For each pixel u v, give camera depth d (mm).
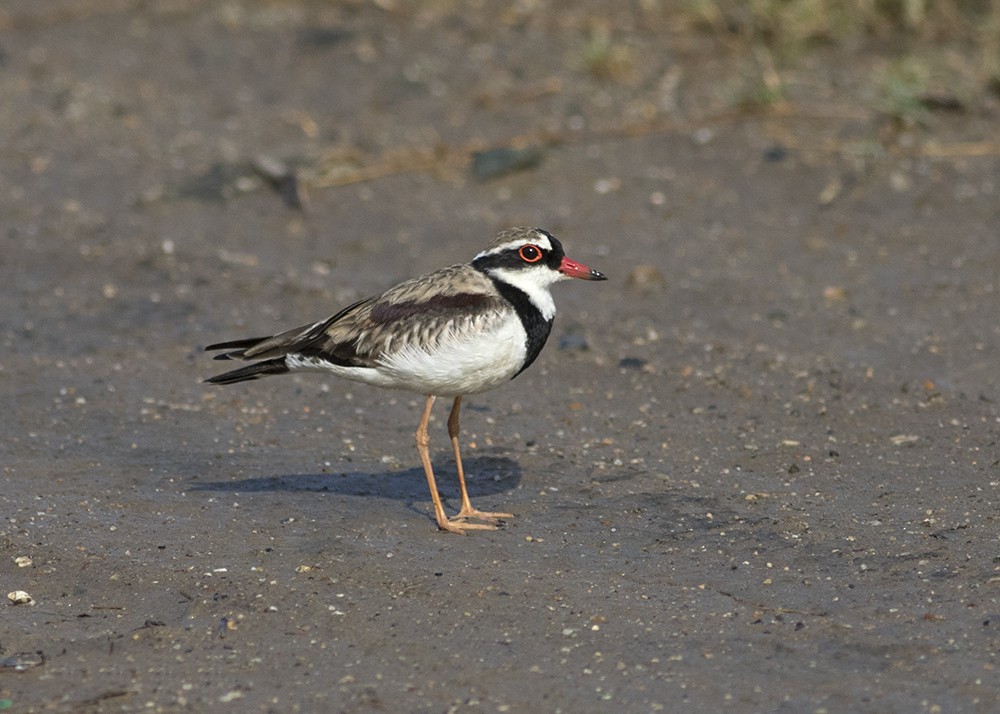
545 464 12875
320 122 21172
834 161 19156
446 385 11234
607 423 13781
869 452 12820
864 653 9320
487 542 11266
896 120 19625
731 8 22859
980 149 19078
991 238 17312
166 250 18078
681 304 16391
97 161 20438
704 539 11203
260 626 9984
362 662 9469
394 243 18250
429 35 23250
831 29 22125
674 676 9141
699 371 14844
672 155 19719
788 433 13336
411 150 20203
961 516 11398
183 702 9008
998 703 8664
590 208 18766
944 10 22078
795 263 17188
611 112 20828
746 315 16031
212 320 16359
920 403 13812
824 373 14609
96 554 11078
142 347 15688
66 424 13781
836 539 11094
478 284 11297
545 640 9672
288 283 17188
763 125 20141
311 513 11859
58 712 8906
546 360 15219
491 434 13594
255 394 14555
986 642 9391
